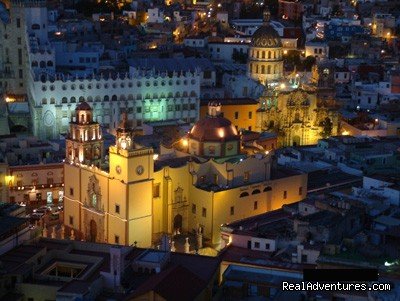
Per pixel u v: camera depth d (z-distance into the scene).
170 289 117.00
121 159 170.00
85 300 123.00
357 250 135.88
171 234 182.00
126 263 135.75
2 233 143.75
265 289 127.06
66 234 189.38
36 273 138.38
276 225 156.75
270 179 189.50
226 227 157.38
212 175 186.88
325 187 193.50
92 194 179.75
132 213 171.38
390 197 167.62
